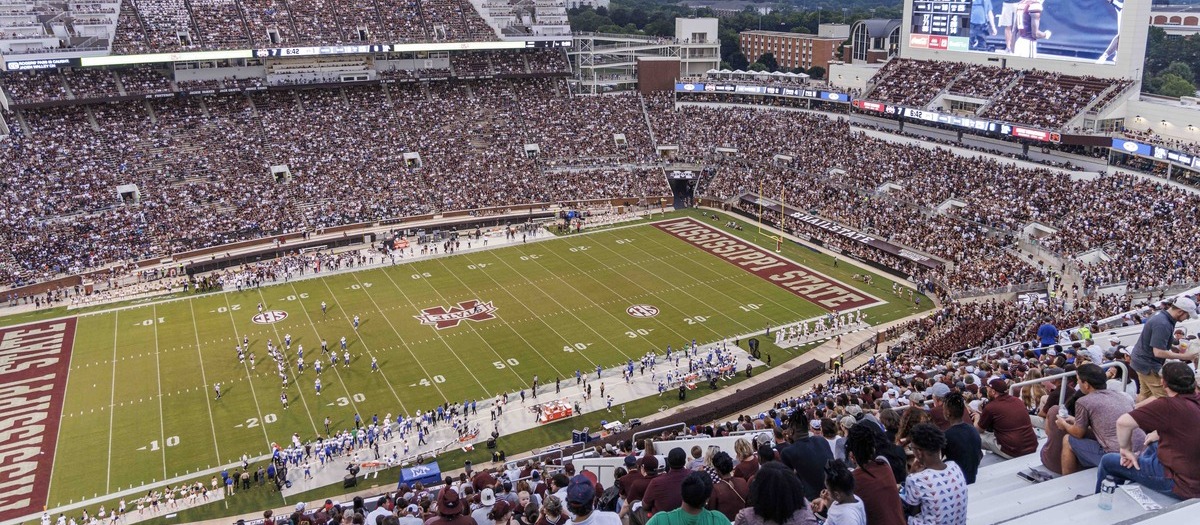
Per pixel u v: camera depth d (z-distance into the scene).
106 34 89.69
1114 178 76.00
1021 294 62.50
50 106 88.56
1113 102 79.44
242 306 69.81
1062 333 32.66
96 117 90.31
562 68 115.88
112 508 42.06
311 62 103.44
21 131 86.00
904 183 87.56
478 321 66.12
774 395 52.12
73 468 45.72
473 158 99.25
